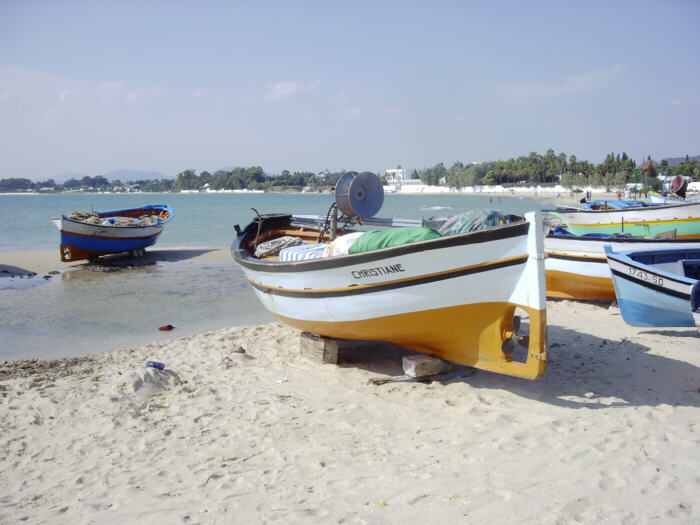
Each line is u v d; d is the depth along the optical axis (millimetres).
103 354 8453
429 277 5742
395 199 134125
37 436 5320
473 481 4164
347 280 6371
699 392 5969
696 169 111188
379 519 3689
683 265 9930
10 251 24516
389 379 6637
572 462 4414
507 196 146750
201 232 35344
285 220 11359
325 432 5258
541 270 5254
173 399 6316
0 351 9008
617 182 121188
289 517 3760
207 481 4352
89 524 3756
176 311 12195
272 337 9219
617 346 7910
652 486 3982
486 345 5926
